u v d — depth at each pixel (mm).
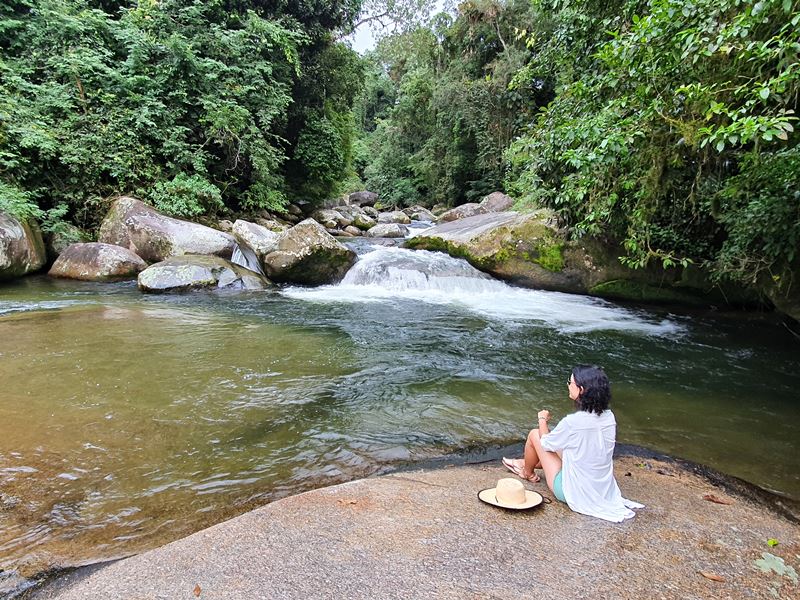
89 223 10719
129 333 5695
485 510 2412
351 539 2092
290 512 2340
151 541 2262
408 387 4504
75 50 10945
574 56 6297
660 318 7926
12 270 8336
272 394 4164
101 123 11000
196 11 12719
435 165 22797
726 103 3611
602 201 5289
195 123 12867
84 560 2102
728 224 5789
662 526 2344
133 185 11297
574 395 2576
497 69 16281
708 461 3350
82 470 2850
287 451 3229
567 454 2506
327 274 9719
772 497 2891
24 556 2115
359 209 22344
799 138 4164
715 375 5219
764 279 5879
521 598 1742
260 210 15391
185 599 1686
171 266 8531
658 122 4047
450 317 7453
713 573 1975
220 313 7074
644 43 3695
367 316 7316
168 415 3637
